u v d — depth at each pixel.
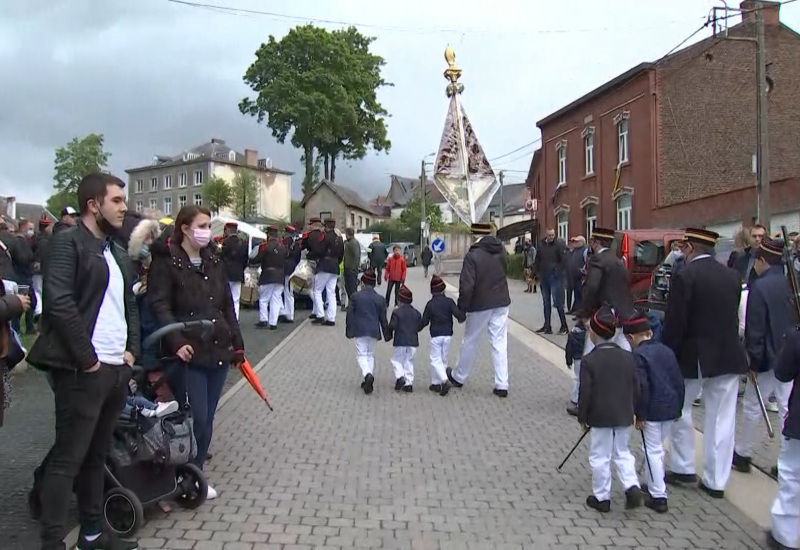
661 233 16.67
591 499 5.29
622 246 16.62
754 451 6.75
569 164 34.28
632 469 5.30
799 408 4.52
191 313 5.18
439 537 4.72
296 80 52.31
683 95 27.83
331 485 5.64
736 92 28.17
